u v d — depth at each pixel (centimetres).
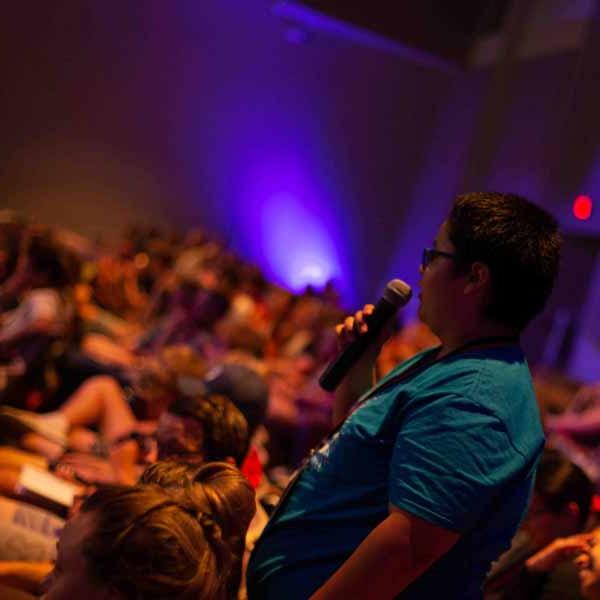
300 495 155
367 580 131
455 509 130
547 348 984
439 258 149
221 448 235
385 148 1644
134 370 507
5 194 1472
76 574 107
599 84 982
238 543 174
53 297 483
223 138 1572
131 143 1530
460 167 1406
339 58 1598
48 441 375
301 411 512
